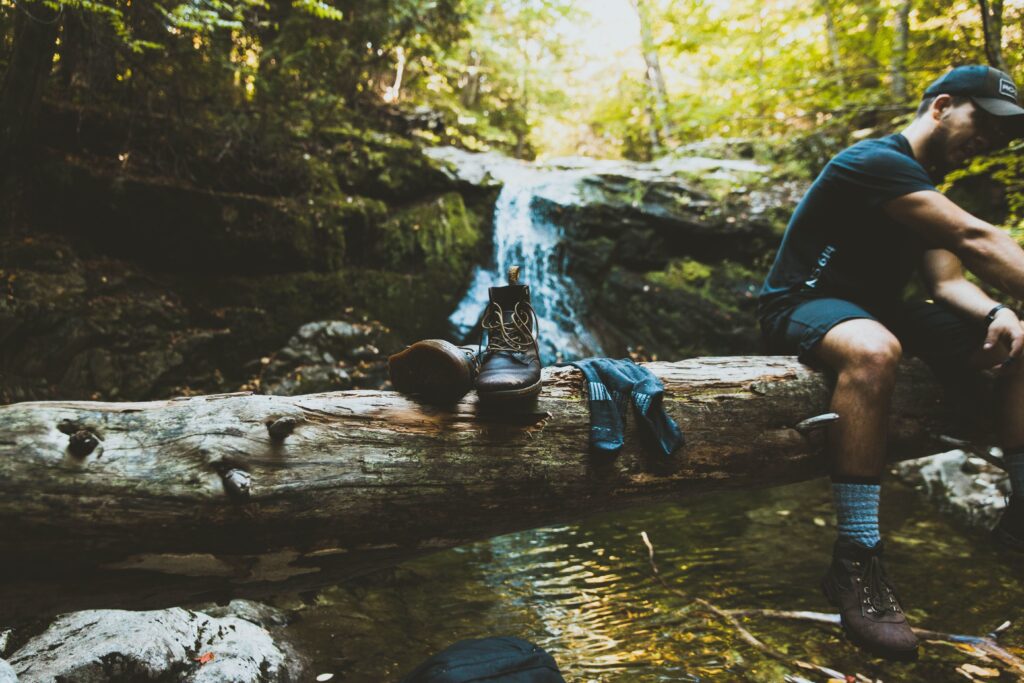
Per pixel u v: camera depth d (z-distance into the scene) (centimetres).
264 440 154
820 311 222
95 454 138
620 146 1405
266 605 273
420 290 711
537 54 1322
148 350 543
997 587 294
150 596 151
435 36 817
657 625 273
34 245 517
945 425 235
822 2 791
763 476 216
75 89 561
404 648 253
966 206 599
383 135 796
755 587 312
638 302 785
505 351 183
